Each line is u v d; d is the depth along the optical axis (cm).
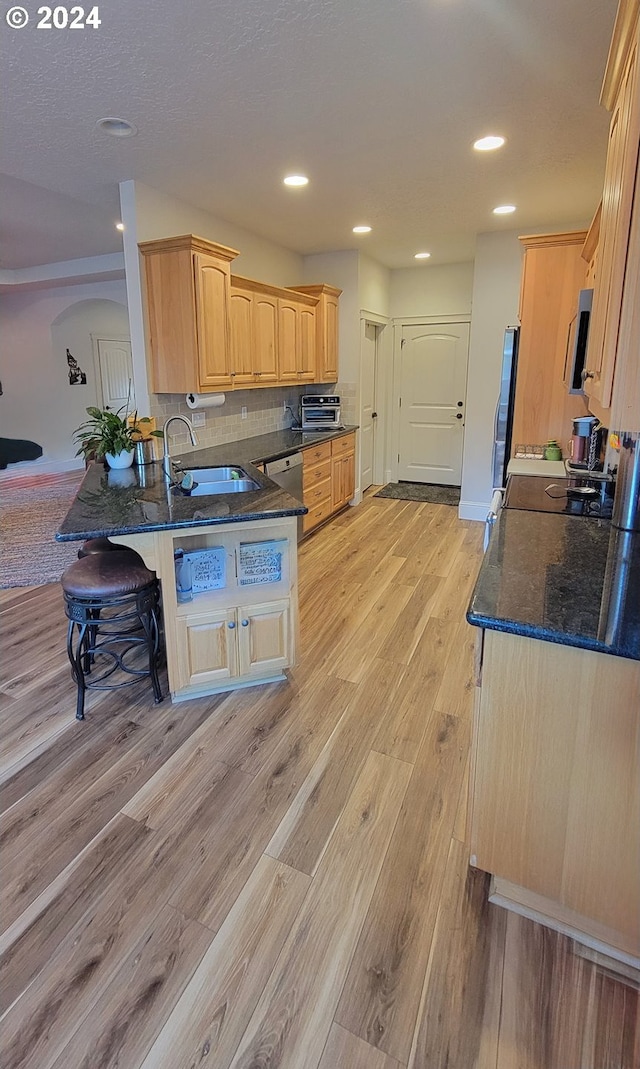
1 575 410
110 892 161
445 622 337
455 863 171
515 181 347
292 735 231
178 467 336
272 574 257
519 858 146
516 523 228
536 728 136
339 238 494
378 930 150
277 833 182
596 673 126
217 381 371
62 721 239
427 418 703
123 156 300
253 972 140
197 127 267
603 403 144
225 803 194
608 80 160
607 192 171
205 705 252
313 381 536
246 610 253
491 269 493
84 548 290
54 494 664
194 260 336
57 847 176
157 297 351
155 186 349
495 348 512
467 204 395
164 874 167
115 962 141
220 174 329
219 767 212
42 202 401
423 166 321
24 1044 124
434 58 212
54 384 796
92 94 235
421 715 245
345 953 144
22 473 769
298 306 490
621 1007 132
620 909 137
